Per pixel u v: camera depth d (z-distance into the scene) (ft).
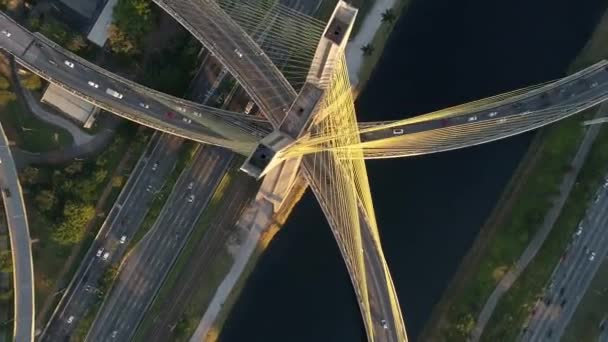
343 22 637.30
